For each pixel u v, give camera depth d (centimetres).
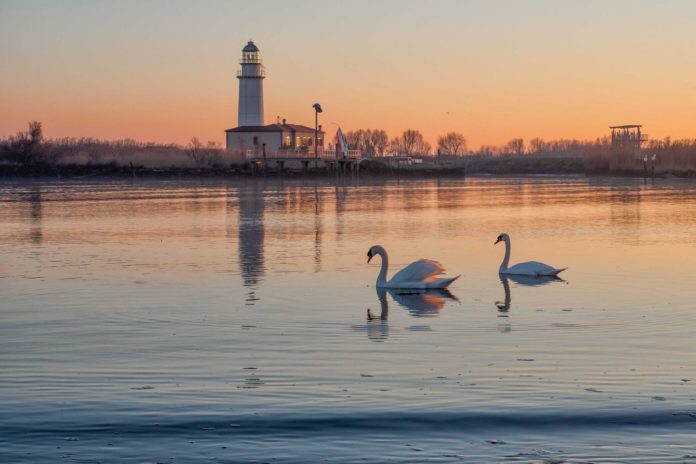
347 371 1603
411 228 4712
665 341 1844
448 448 1220
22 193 8875
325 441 1246
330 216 5628
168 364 1667
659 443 1230
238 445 1234
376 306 2298
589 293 2506
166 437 1262
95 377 1574
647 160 14200
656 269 3022
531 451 1206
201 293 2531
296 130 14975
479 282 2728
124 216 5675
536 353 1738
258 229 4669
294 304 2336
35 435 1268
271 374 1586
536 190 9512
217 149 13975
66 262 3297
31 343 1862
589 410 1361
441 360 1683
